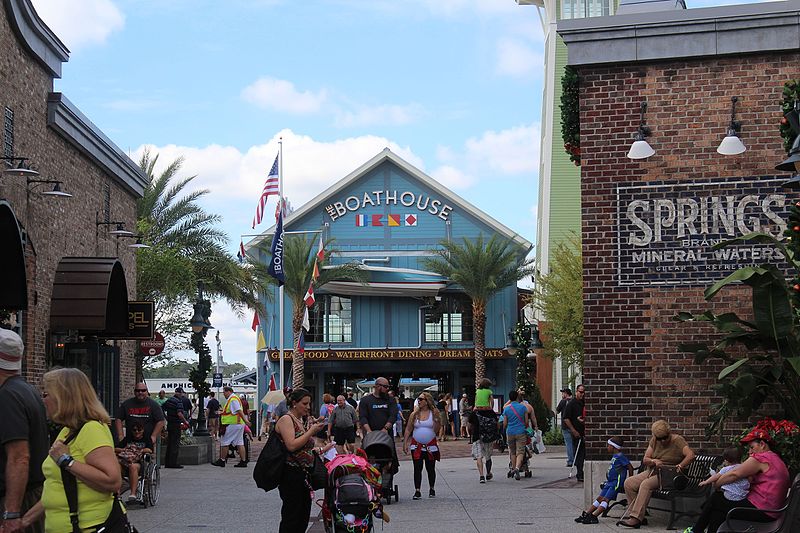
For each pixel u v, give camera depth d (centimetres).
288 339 5109
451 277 4900
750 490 1120
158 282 3538
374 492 1109
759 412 1441
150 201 3838
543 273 4822
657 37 1511
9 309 1518
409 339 5172
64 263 1884
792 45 1486
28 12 1695
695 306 1487
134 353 2603
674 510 1330
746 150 1492
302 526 1057
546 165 5047
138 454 1595
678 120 1512
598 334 1503
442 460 2953
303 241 4834
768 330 1311
